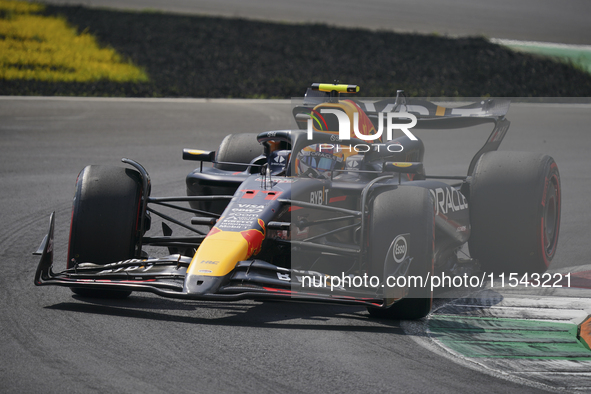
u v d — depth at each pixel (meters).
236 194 18.88
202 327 16.41
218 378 13.36
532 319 17.78
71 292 19.33
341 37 104.44
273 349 15.00
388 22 122.00
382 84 84.81
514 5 150.75
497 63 97.44
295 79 84.88
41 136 50.38
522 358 14.94
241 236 17.06
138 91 74.81
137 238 19.36
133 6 116.75
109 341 15.23
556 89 89.69
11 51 84.19
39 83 73.75
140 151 46.41
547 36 120.62
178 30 101.75
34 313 17.16
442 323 17.34
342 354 14.83
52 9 108.19
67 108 63.56
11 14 102.19
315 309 18.45
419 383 13.38
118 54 89.31
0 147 45.78
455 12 137.38
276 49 96.69
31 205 31.31
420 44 103.50
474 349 15.45
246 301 19.09
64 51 87.50
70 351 14.57
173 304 18.56
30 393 12.51
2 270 21.42
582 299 19.66
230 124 59.00
